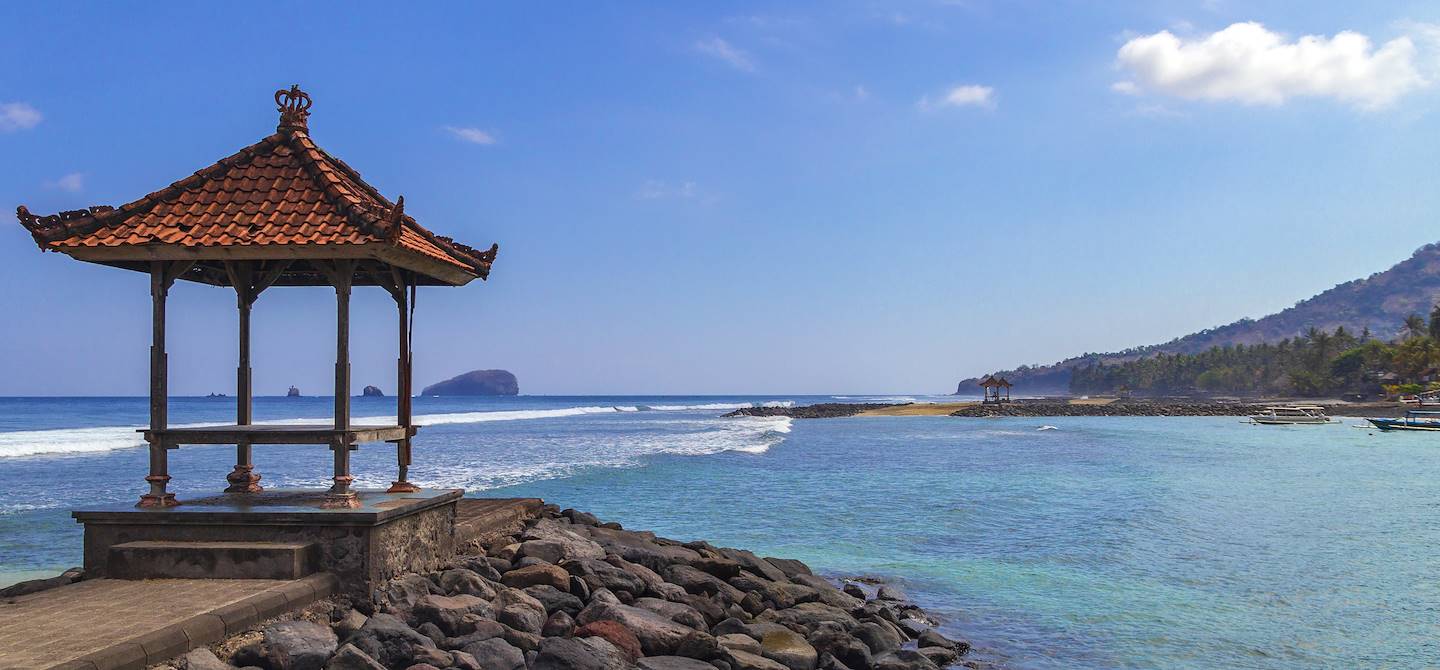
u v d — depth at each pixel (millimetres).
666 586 11648
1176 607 13688
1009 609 13609
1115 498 26672
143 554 8602
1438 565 16672
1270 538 19672
